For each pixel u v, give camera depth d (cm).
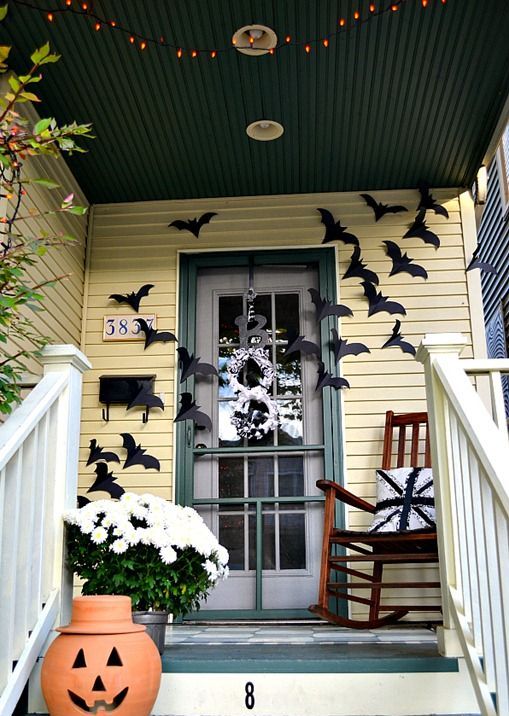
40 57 222
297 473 431
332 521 363
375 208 457
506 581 179
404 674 235
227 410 443
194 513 281
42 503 237
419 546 352
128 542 248
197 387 446
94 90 361
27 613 223
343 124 393
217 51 333
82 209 243
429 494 374
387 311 441
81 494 427
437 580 402
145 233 466
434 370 261
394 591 403
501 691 186
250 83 358
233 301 460
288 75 353
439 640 245
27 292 234
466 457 228
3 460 204
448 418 251
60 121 385
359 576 380
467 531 224
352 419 430
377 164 433
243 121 388
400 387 432
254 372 446
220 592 415
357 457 425
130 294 455
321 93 367
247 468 434
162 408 436
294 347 441
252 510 425
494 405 256
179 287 456
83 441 434
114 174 437
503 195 612
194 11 312
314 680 236
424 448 424
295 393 443
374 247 453
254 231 461
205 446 438
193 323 453
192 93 364
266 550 420
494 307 682
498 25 327
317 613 350
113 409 438
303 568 417
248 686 237
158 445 432
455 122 394
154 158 421
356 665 236
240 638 311
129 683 199
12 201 338
